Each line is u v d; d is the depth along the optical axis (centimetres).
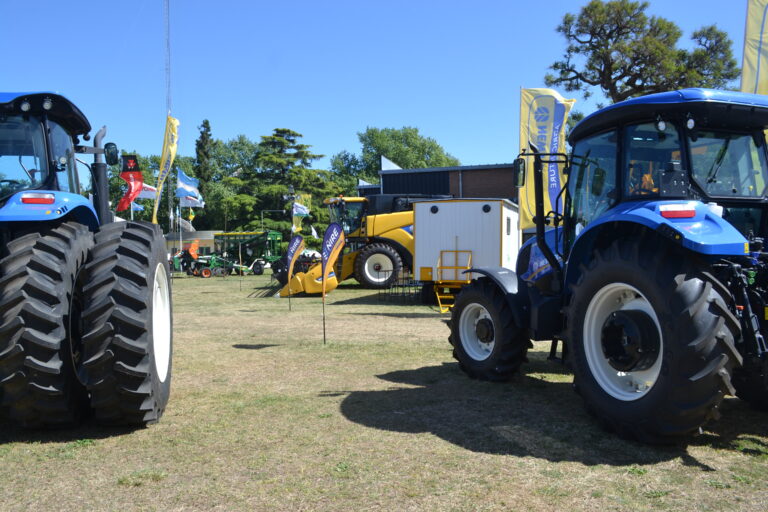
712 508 248
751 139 356
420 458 310
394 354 631
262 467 298
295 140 5478
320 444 334
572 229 446
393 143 7688
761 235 358
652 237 330
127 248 349
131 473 289
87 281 337
